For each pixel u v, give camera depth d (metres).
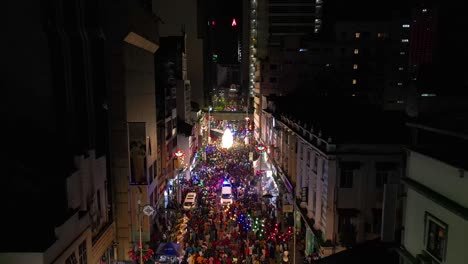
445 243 10.30
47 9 19.83
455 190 9.98
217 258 25.72
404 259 12.78
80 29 22.52
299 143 33.41
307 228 29.17
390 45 68.25
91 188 22.03
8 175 16.89
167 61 47.53
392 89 69.12
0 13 19.53
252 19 102.94
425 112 12.76
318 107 46.44
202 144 74.88
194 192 40.44
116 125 27.62
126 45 27.72
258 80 78.19
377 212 23.39
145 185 28.12
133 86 29.20
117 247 28.33
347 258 18.17
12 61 19.81
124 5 26.98
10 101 19.91
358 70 69.62
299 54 72.19
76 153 20.31
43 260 14.03
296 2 91.06
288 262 26.27
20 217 15.83
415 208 12.07
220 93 152.12
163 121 38.69
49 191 17.14
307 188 30.14
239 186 45.06
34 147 19.34
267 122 60.84
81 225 18.16
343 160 23.36
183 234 30.80
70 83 21.44
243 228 31.89
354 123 28.75
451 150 10.95
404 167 19.34
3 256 13.91
